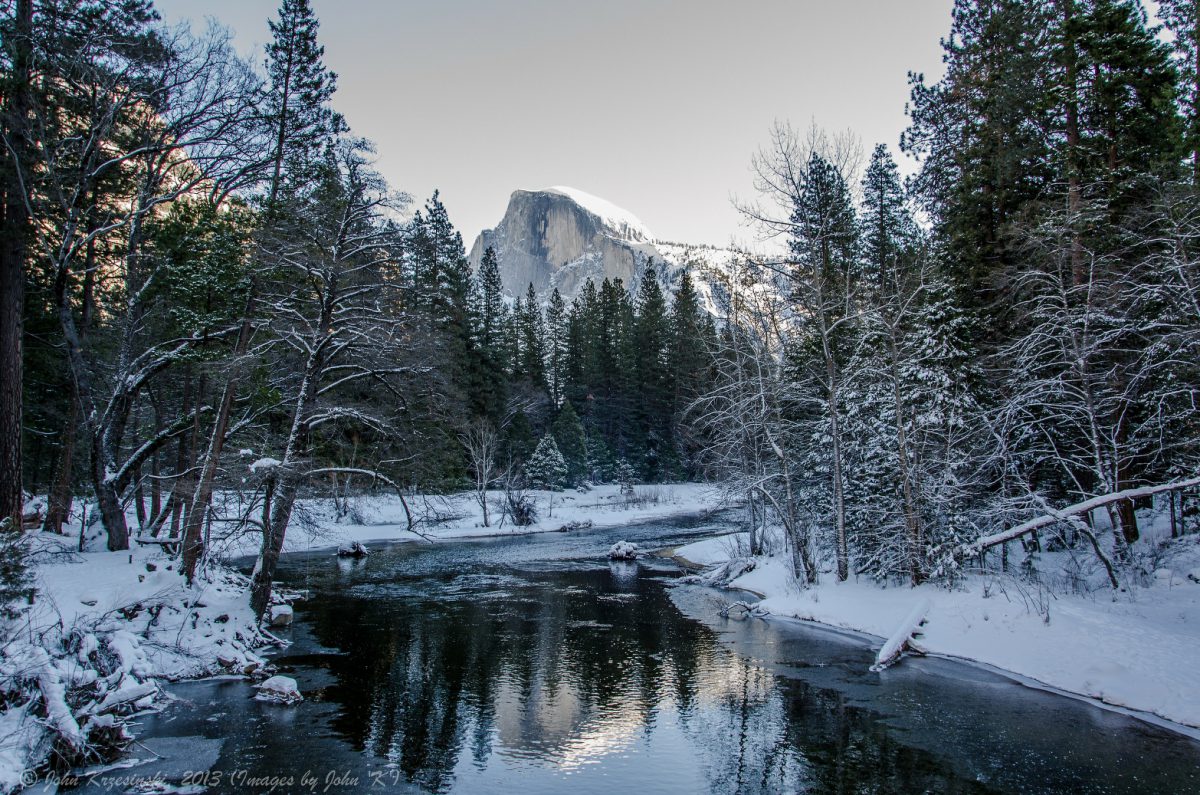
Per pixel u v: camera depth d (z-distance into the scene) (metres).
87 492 23.56
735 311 24.30
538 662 15.75
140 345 21.73
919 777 9.51
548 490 61.34
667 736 11.29
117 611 14.13
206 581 17.77
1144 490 14.77
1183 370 16.44
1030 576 18.80
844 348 27.08
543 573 29.78
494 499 53.59
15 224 16.39
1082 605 16.02
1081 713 11.92
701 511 56.75
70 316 18.08
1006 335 22.55
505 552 37.12
